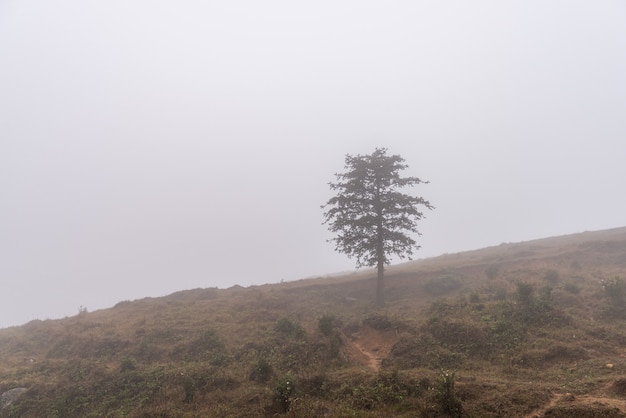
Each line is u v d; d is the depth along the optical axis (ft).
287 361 50.42
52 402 45.83
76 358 60.59
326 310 82.43
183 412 38.06
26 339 79.25
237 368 49.83
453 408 30.94
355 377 40.57
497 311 56.34
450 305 63.62
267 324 68.49
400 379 38.63
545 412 29.40
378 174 92.58
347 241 92.53
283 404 35.86
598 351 43.70
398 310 75.82
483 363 44.42
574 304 59.21
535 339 47.50
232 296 103.96
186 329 68.08
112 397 45.60
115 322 78.33
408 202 91.76
